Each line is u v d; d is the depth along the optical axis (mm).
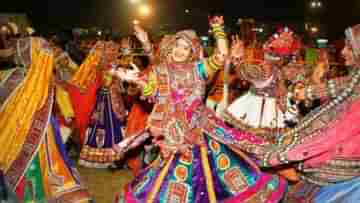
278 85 5695
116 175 6406
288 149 3879
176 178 4094
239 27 7043
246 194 4039
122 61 6746
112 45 6676
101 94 6734
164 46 4277
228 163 4172
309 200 3959
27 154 4613
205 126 4207
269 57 5758
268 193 4074
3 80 4789
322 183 3908
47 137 4723
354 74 3699
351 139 3725
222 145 4246
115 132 6711
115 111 6738
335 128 3754
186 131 4145
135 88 6590
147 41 4602
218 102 6582
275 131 5562
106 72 6641
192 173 4102
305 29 15070
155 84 4191
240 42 4648
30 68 4734
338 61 6992
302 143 3844
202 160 4125
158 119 4203
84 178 6234
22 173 4570
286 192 4289
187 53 4223
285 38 5746
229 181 4098
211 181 4066
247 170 4168
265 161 4039
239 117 5738
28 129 4645
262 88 5742
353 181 3746
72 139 7422
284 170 5031
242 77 5832
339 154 3768
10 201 4133
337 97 3766
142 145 6102
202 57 4379
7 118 4656
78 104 6582
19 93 4688
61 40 10086
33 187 4586
